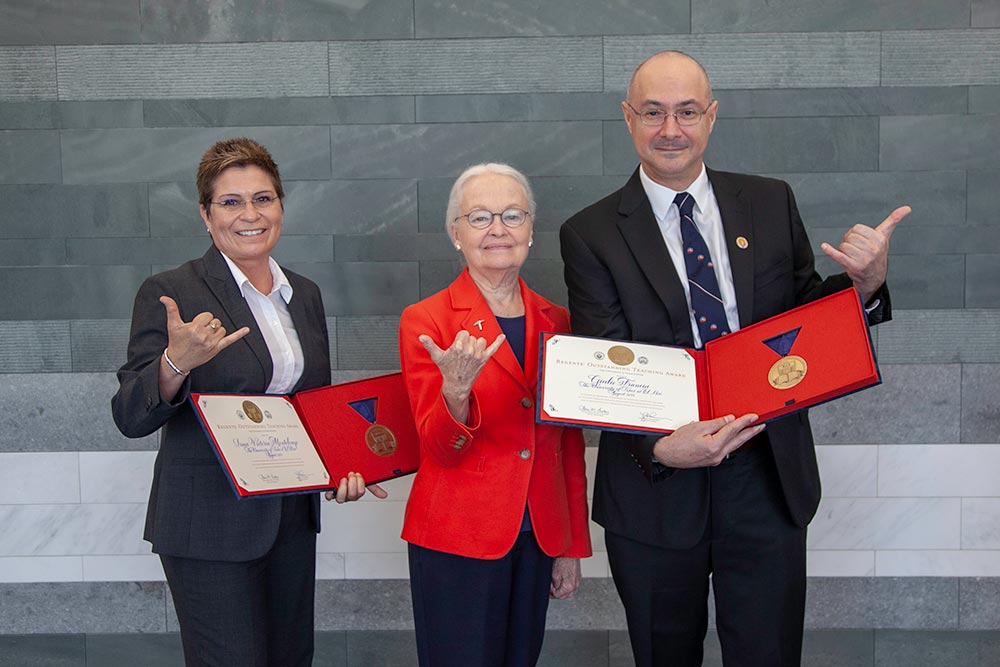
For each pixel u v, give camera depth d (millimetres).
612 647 2697
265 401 1805
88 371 2660
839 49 2549
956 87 2551
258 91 2592
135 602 2701
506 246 1824
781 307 1843
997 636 2666
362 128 2598
